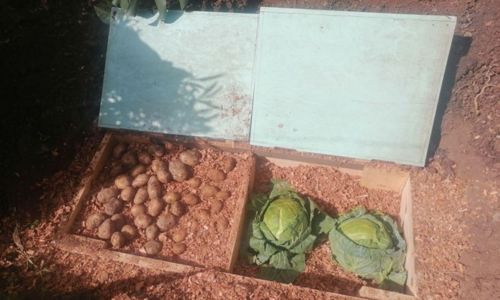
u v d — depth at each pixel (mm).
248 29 1438
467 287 1174
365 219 1261
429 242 1257
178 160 1467
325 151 1388
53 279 1233
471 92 1398
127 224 1359
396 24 1321
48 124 1488
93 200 1404
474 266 1205
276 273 1259
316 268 1310
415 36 1314
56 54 1522
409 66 1323
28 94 1484
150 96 1474
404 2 1498
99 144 1487
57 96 1514
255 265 1307
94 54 1562
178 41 1468
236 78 1437
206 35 1457
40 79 1501
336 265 1314
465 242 1251
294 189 1447
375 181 1433
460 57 1411
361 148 1371
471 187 1330
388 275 1263
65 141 1488
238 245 1324
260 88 1407
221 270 1246
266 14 1392
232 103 1438
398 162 1363
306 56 1375
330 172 1468
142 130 1476
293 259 1287
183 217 1390
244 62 1436
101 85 1550
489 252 1217
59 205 1372
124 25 1488
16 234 1309
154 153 1473
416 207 1317
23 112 1471
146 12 1497
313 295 1166
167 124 1468
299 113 1393
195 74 1457
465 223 1279
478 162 1352
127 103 1482
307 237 1284
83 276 1235
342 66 1357
